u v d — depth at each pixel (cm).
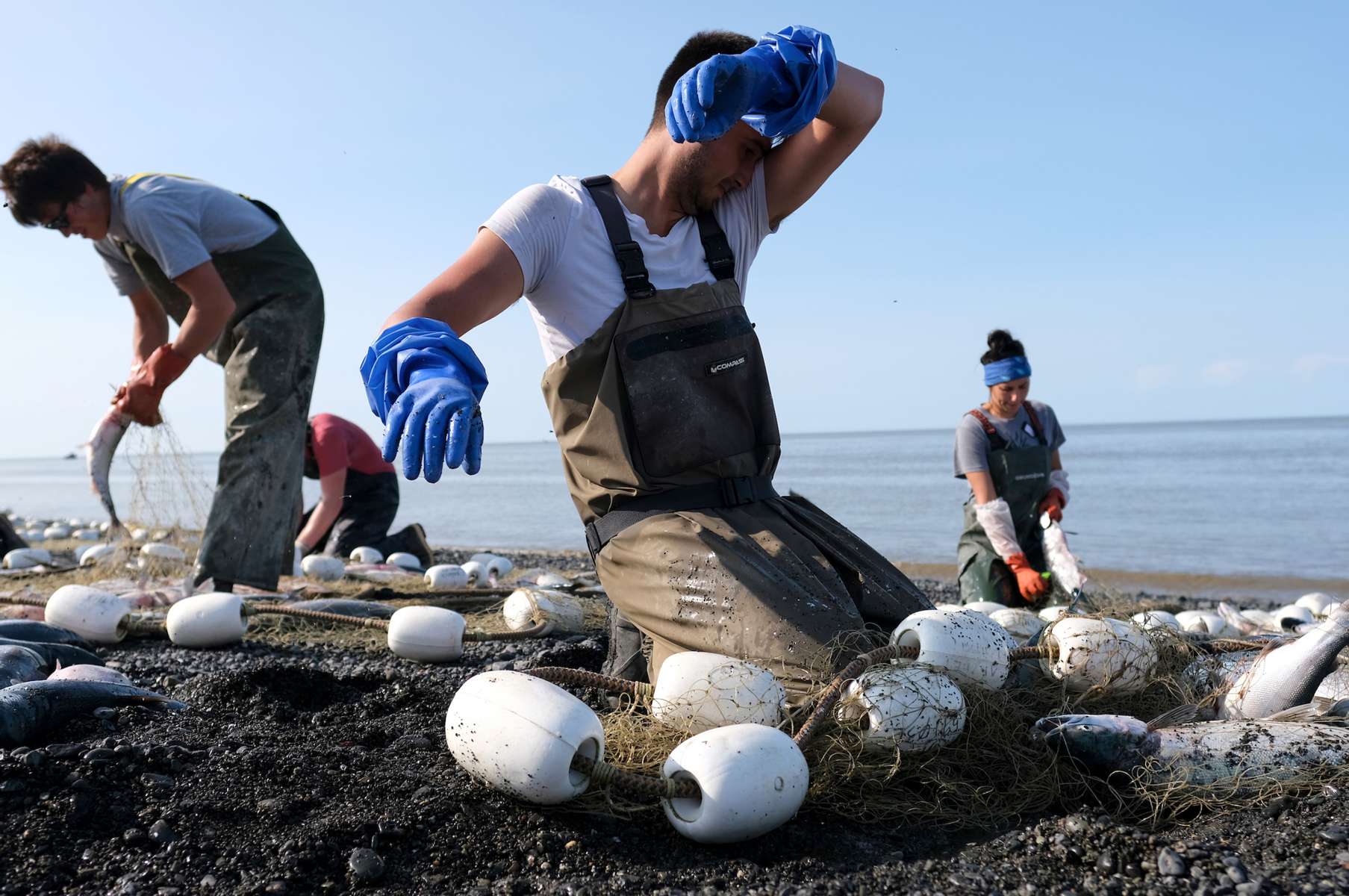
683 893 205
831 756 250
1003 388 638
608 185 322
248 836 222
